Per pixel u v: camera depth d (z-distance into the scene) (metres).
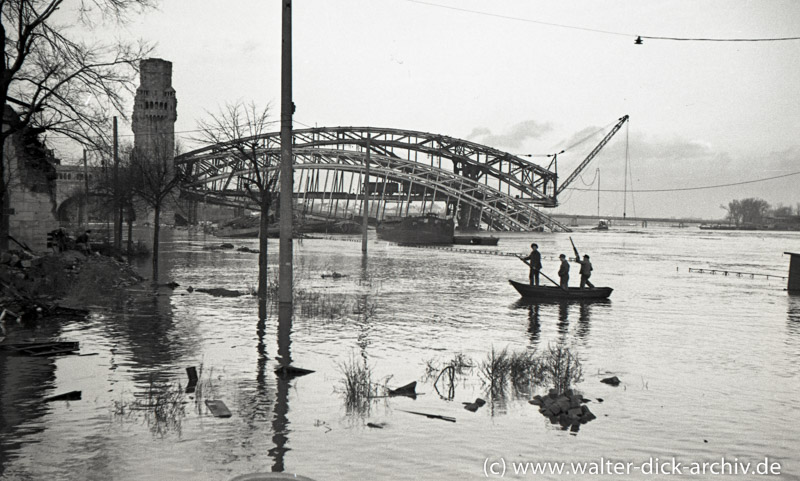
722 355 17.14
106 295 26.27
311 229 165.25
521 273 47.72
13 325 19.36
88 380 12.87
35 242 34.59
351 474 8.28
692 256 87.62
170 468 8.30
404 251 80.44
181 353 15.67
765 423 10.86
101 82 26.36
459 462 8.80
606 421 10.84
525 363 14.51
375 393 12.30
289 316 22.16
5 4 24.77
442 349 17.08
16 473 8.05
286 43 22.92
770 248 121.50
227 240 101.00
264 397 11.84
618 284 41.91
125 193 48.84
